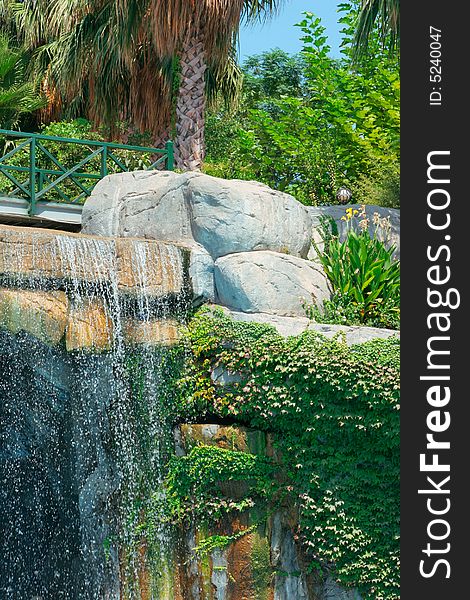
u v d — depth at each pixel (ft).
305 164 70.03
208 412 42.37
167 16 55.42
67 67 70.28
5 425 43.57
